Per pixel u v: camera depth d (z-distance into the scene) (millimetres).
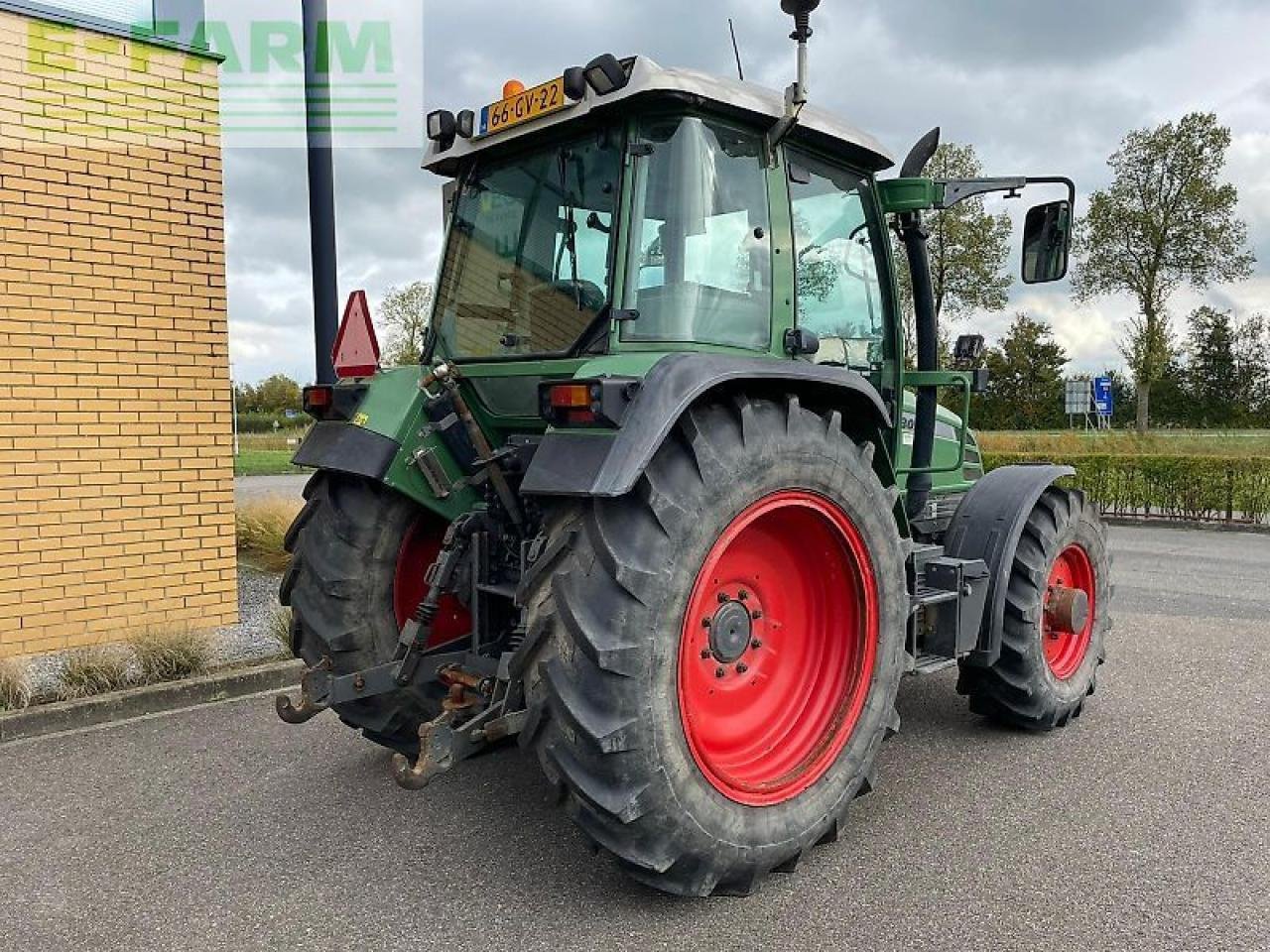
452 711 2842
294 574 3615
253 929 2604
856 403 3199
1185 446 20297
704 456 2617
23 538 5254
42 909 2715
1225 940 2502
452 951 2494
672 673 2533
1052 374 49625
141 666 4848
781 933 2568
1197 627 6293
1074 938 2520
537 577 2592
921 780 3648
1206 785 3570
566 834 3197
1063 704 4172
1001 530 3961
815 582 3164
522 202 3338
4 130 5102
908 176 4227
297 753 3990
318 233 6309
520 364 3221
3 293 5129
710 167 3049
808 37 2994
